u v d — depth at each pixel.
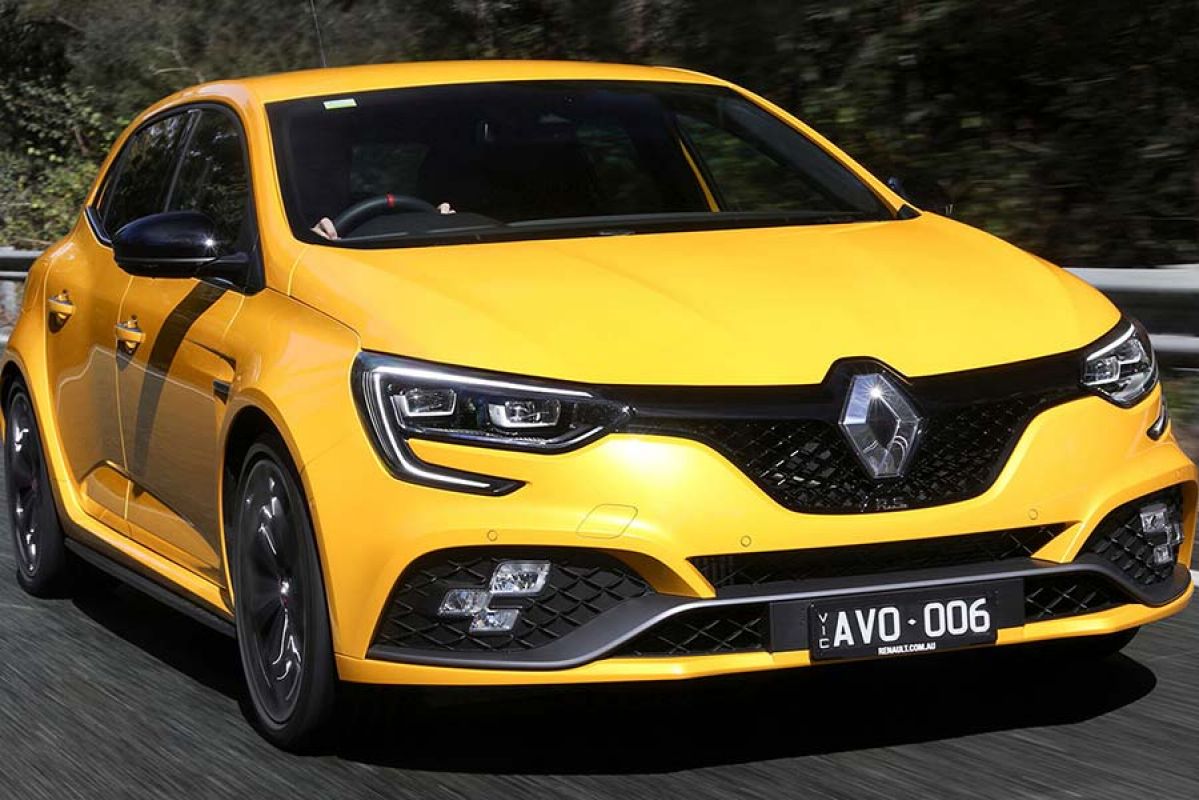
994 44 12.86
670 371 4.56
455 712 5.27
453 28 18.03
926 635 4.58
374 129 6.05
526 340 4.63
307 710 4.88
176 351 5.80
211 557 5.69
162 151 6.88
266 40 19.88
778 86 14.52
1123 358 5.02
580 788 4.61
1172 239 12.49
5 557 8.05
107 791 4.79
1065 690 5.32
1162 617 4.96
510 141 6.12
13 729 5.40
